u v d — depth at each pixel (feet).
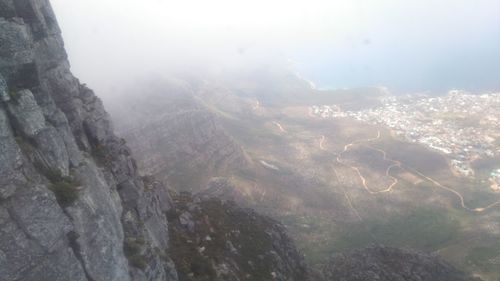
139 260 152.35
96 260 126.93
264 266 277.64
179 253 226.38
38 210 110.83
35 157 122.01
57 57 164.86
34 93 132.26
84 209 126.31
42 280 109.50
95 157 182.19
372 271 398.62
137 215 196.75
